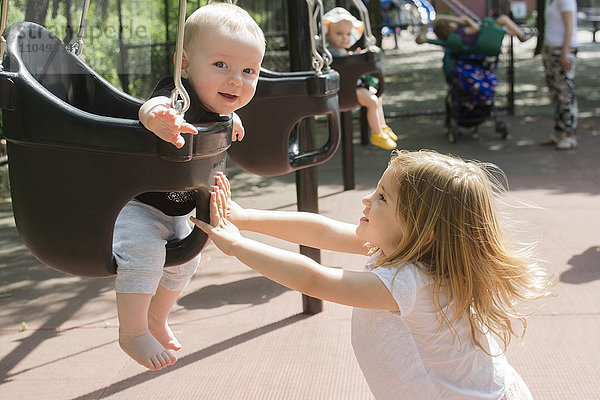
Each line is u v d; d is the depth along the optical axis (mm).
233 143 3508
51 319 4090
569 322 3721
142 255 2025
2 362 3539
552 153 8039
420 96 13289
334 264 4770
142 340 2020
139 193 1913
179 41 1735
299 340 3666
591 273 4359
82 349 3674
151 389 3223
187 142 1849
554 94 8242
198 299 4297
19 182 1988
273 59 9656
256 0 9672
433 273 2064
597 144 8406
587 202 5953
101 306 4277
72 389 3242
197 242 2078
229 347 3613
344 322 3869
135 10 4691
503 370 2154
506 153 8164
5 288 4617
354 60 5398
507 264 2133
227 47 1949
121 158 1882
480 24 8688
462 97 8773
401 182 2105
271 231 2445
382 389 2107
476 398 2070
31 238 2023
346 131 6672
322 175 7586
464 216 2064
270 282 4551
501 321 2363
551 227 5293
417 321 2059
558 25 8023
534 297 2213
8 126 1953
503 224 2230
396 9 20109
